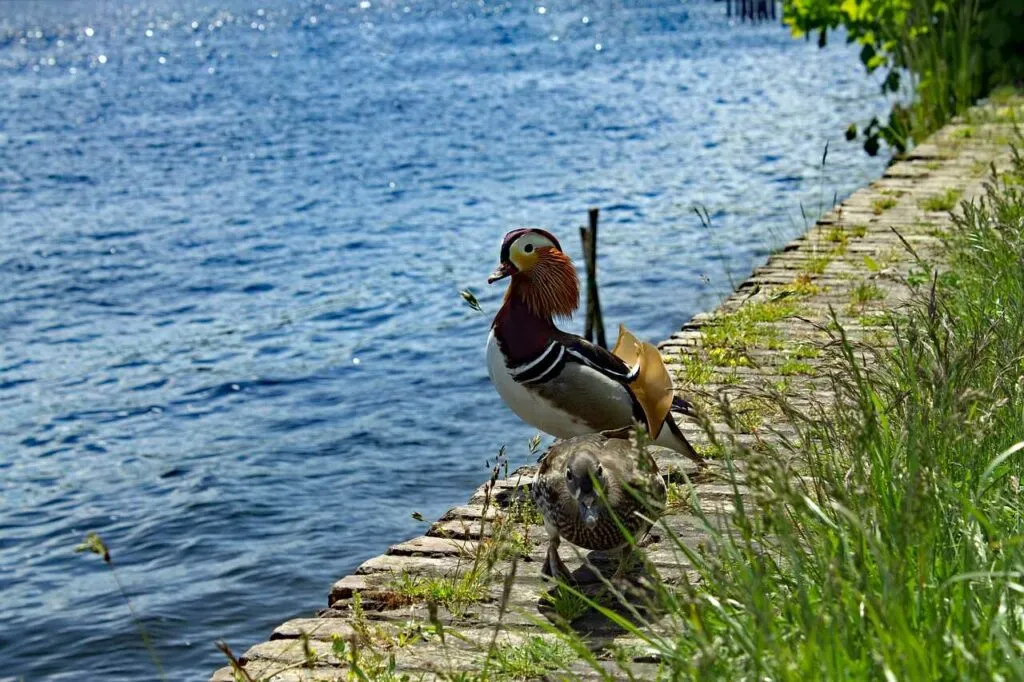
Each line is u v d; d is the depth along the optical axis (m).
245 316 20.69
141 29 97.31
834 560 4.52
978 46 22.97
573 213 26.91
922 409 5.72
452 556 6.81
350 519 12.61
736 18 79.62
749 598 4.46
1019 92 22.56
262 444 14.95
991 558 4.88
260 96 52.25
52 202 31.09
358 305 20.94
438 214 27.73
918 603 4.37
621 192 28.67
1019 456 5.98
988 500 5.50
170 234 26.97
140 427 15.84
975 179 16.22
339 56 68.50
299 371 17.66
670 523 6.89
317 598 10.97
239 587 11.26
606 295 19.91
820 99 42.25
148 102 51.91
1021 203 10.74
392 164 34.34
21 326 20.53
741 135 35.91
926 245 12.93
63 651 10.30
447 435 14.89
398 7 108.75
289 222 27.70
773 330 10.41
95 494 13.72
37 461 14.85
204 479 13.90
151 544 12.30
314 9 112.12
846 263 12.66
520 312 7.47
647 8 91.00
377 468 13.95
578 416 7.40
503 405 15.83
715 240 23.33
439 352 18.19
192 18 106.94
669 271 21.23
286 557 11.80
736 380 9.16
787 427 8.16
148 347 19.20
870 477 5.38
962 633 4.22
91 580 11.62
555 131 38.72
